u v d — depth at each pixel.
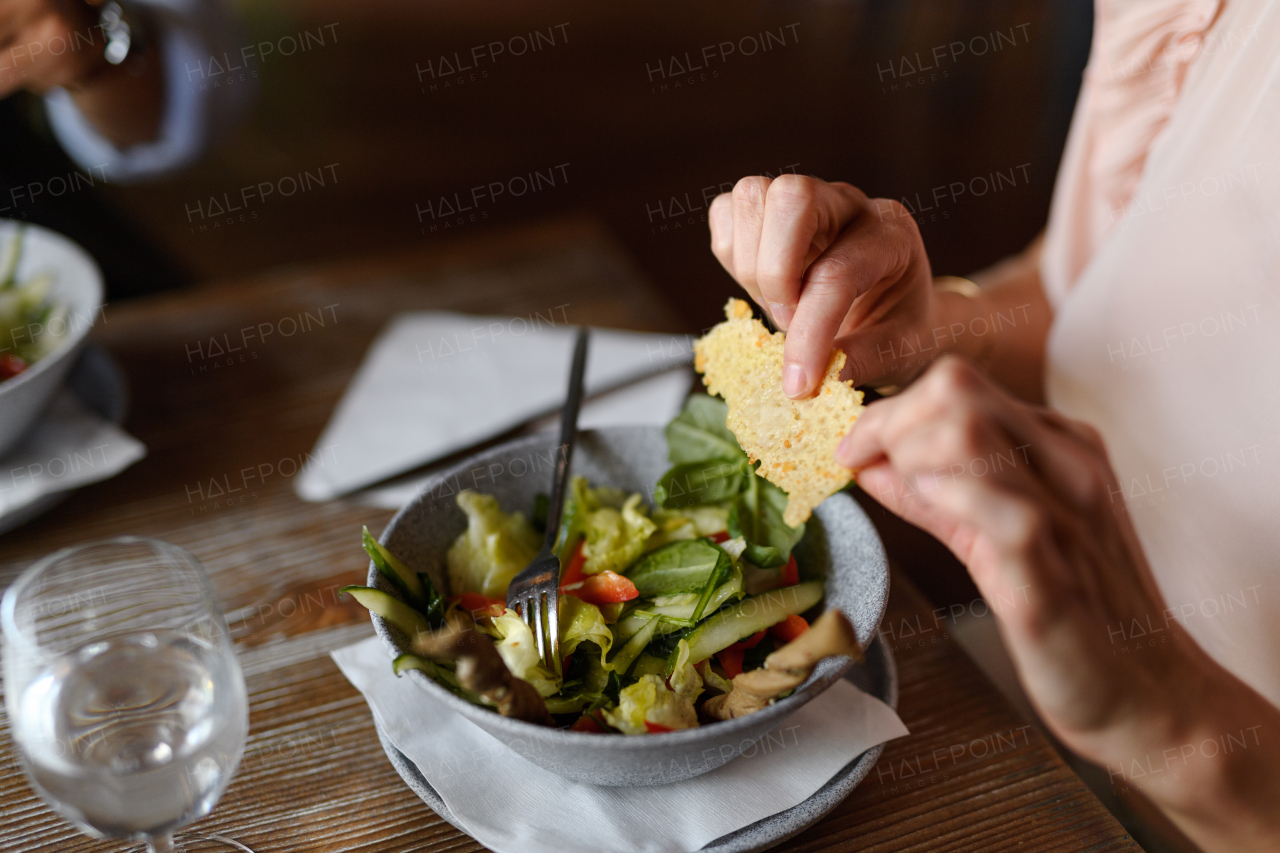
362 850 0.73
